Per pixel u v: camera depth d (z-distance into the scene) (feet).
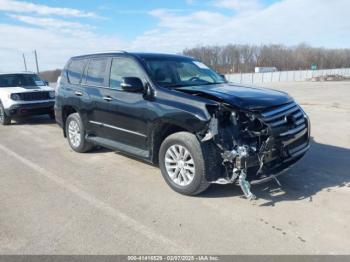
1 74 37.58
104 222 12.59
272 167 14.16
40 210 13.67
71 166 19.45
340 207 13.50
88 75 20.59
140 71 16.81
